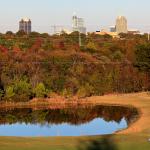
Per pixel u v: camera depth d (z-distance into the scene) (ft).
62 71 362.33
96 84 360.07
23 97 318.86
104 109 289.74
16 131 199.41
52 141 118.83
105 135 135.85
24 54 379.14
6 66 344.08
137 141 116.67
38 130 203.00
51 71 359.05
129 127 181.47
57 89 343.26
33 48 421.59
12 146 108.99
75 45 457.27
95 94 356.38
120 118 244.83
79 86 348.38
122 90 369.50
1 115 271.08
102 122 232.53
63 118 255.91
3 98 314.96
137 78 374.63
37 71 352.08
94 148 106.01
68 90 340.80
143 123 190.29
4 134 186.70
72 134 185.37
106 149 104.83
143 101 301.22
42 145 110.73
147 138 123.24
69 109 296.71
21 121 243.60
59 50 416.67
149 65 372.38
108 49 446.60
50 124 229.45
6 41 456.86
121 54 424.05
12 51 384.27
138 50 381.19
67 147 107.34
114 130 194.29
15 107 305.12
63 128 210.79
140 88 376.48
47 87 340.80
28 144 112.47
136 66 380.17
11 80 327.67
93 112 278.26
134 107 276.62
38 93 329.11
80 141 118.62
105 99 327.26
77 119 250.16
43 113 279.90
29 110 293.84
